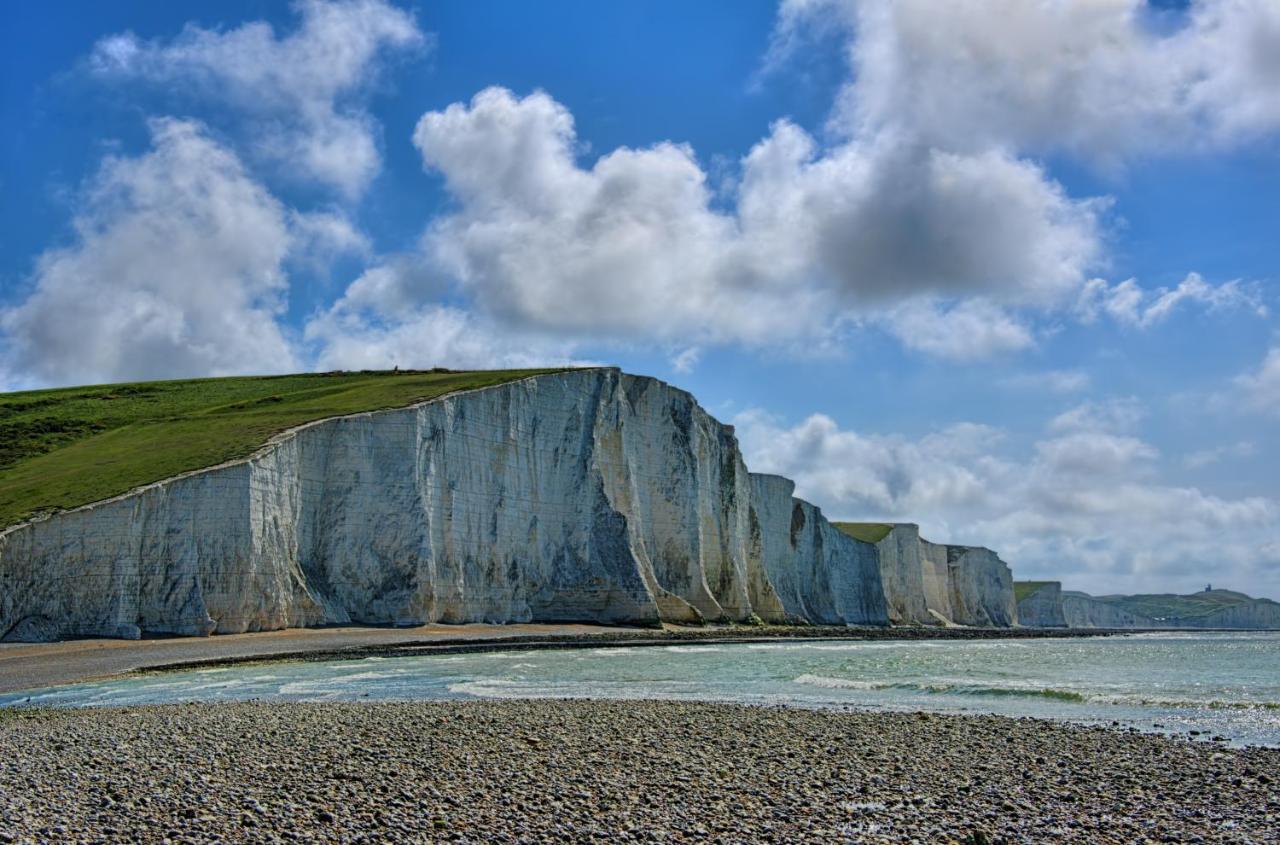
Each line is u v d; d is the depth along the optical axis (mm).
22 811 14172
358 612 62875
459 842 13023
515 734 21812
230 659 43969
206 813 14195
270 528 57781
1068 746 21531
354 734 21531
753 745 21047
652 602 79188
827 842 13578
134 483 54344
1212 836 14273
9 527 49625
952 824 14688
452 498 70125
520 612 74062
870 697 32719
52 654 44875
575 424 82938
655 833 13664
